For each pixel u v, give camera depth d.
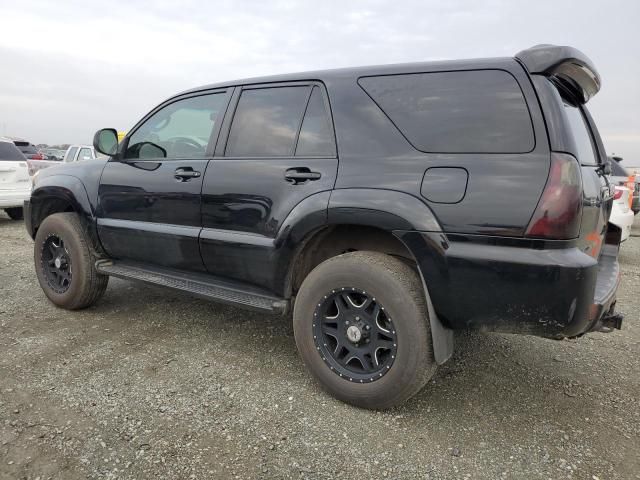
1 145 8.93
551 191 2.07
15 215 9.62
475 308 2.26
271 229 2.82
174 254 3.33
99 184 3.77
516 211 2.12
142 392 2.73
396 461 2.19
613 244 3.34
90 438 2.29
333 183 2.59
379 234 2.77
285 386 2.85
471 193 2.21
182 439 2.30
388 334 2.47
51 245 4.11
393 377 2.44
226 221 3.03
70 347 3.32
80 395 2.67
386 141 2.51
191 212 3.19
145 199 3.45
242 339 3.54
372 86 2.65
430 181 2.31
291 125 2.90
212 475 2.07
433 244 2.27
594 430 2.48
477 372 3.12
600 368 3.23
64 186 3.96
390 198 2.38
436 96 2.44
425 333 2.40
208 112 3.34
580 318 2.12
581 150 2.42
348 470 2.12
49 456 2.15
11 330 3.60
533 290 2.11
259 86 3.12
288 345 3.45
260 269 2.89
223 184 3.03
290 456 2.21
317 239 2.80
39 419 2.43
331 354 2.70
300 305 2.73
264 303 2.91
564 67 2.34
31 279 5.03
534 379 3.04
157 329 3.70
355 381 2.57
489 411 2.64
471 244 2.21
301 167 2.73
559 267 2.04
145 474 2.06
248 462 2.16
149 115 3.68
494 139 2.24
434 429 2.45
